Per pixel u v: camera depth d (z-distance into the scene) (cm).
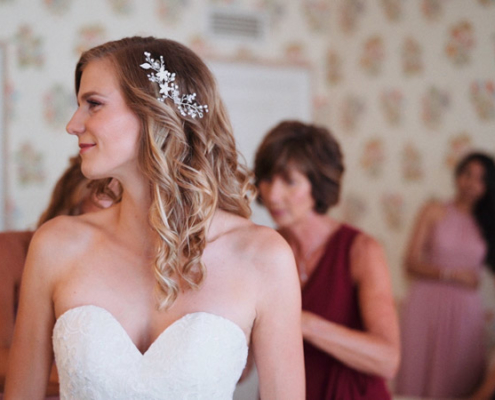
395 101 450
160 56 130
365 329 183
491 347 398
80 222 141
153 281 134
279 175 194
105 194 168
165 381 121
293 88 470
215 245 137
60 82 404
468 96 413
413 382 390
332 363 185
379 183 460
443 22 426
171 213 129
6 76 391
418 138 439
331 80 486
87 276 133
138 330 130
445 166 425
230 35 450
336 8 482
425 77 435
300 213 196
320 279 192
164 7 430
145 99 124
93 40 411
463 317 381
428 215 403
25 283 137
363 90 467
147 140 125
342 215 481
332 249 194
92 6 412
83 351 122
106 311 128
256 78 456
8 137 391
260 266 135
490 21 401
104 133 124
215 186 133
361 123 469
